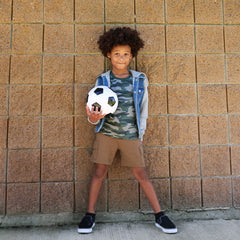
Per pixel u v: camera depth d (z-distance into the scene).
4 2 2.39
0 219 2.19
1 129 2.28
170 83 2.42
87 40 2.40
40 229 2.09
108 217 2.24
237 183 2.39
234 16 2.53
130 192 2.30
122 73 2.18
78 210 2.26
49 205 2.25
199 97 2.43
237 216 2.32
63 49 2.38
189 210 2.32
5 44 2.36
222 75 2.47
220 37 2.50
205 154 2.39
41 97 2.33
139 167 2.08
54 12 2.40
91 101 1.91
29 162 2.28
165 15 2.47
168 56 2.44
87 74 2.37
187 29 2.48
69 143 2.30
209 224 2.15
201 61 2.46
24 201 2.24
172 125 2.39
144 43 2.42
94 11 2.43
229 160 2.41
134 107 2.08
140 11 2.46
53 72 2.35
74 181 2.28
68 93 2.34
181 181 2.35
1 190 2.24
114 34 2.11
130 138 2.03
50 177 2.27
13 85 2.32
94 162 2.08
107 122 2.06
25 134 2.29
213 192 2.37
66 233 1.99
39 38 2.38
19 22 2.38
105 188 2.29
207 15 2.51
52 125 2.31
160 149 2.36
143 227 2.09
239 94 2.47
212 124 2.42
